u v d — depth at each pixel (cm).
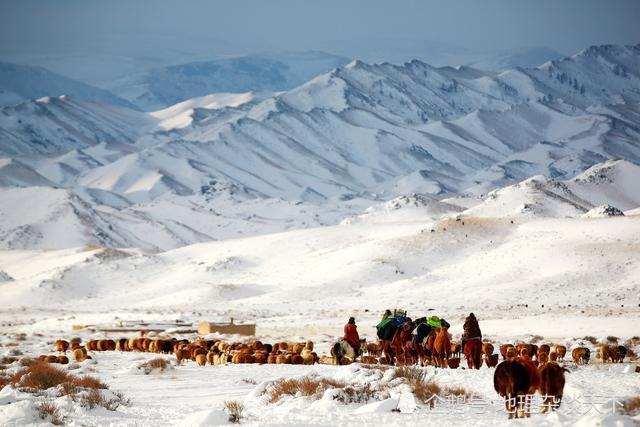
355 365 2638
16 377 2753
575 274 12375
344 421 1808
